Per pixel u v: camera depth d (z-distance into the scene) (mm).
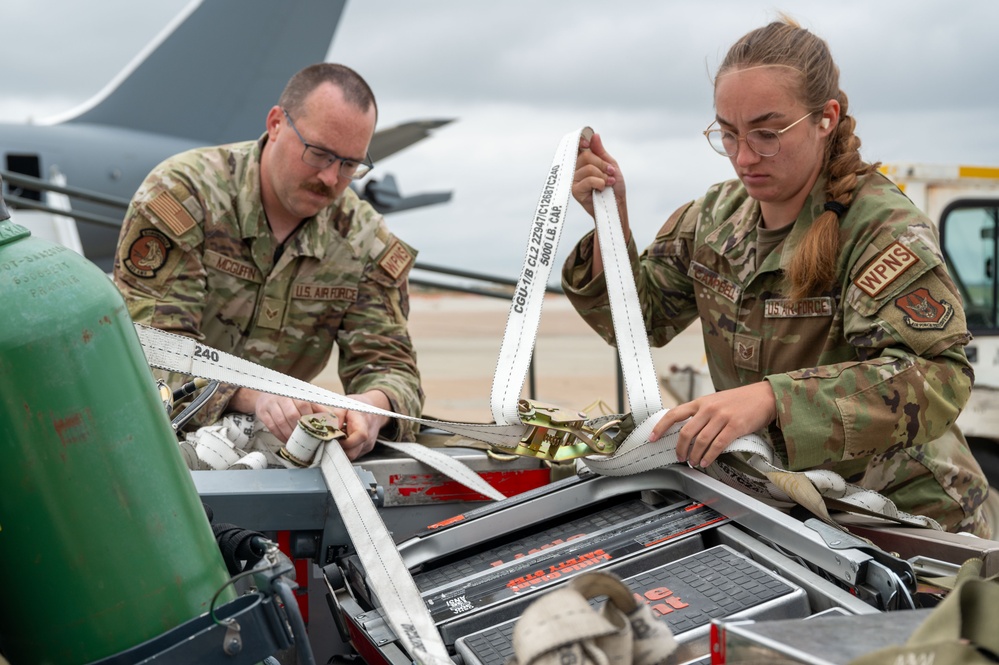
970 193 4531
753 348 1672
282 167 1920
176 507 843
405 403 1826
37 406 765
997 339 4531
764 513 1104
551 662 656
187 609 836
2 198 828
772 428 1434
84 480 783
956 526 1636
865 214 1507
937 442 1629
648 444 1280
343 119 1887
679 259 1825
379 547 1107
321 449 1283
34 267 796
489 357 22516
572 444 1311
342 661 1200
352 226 2074
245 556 922
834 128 1547
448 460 1530
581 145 1587
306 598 1376
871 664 612
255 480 1237
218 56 12000
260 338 2027
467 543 1233
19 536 778
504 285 4734
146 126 11930
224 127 12180
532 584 1082
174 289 1913
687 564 1060
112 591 798
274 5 11742
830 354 1582
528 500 1280
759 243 1646
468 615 1028
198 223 1942
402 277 2111
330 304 2041
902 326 1417
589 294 1820
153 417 846
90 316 799
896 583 957
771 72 1448
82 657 801
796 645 658
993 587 643
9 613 803
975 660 603
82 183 11219
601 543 1152
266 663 975
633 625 721
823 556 1020
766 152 1481
